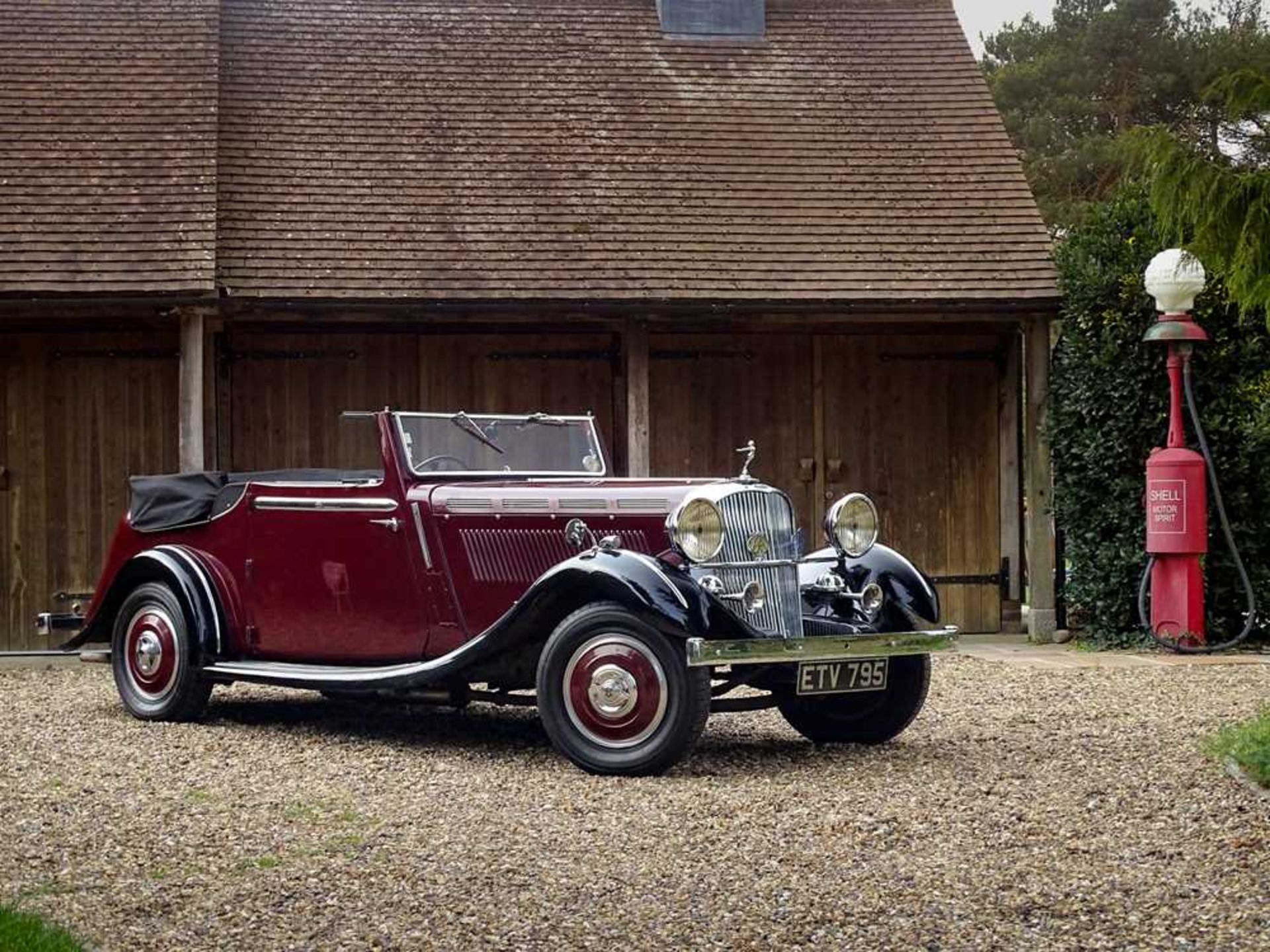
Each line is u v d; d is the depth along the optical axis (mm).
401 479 8000
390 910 4691
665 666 6836
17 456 12719
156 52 13797
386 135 13773
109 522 12797
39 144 12867
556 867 5184
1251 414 11922
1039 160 30812
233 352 12906
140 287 11766
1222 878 4977
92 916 4656
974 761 7172
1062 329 12719
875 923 4520
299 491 8320
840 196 13688
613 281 12617
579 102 14344
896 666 7641
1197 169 7762
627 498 7523
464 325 13234
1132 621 12242
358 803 6273
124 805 6238
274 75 14180
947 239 13305
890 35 15438
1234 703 8836
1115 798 6234
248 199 12953
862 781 6688
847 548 7656
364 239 12773
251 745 7797
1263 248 7680
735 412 13445
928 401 13609
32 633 12680
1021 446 13703
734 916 4598
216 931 4496
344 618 8195
